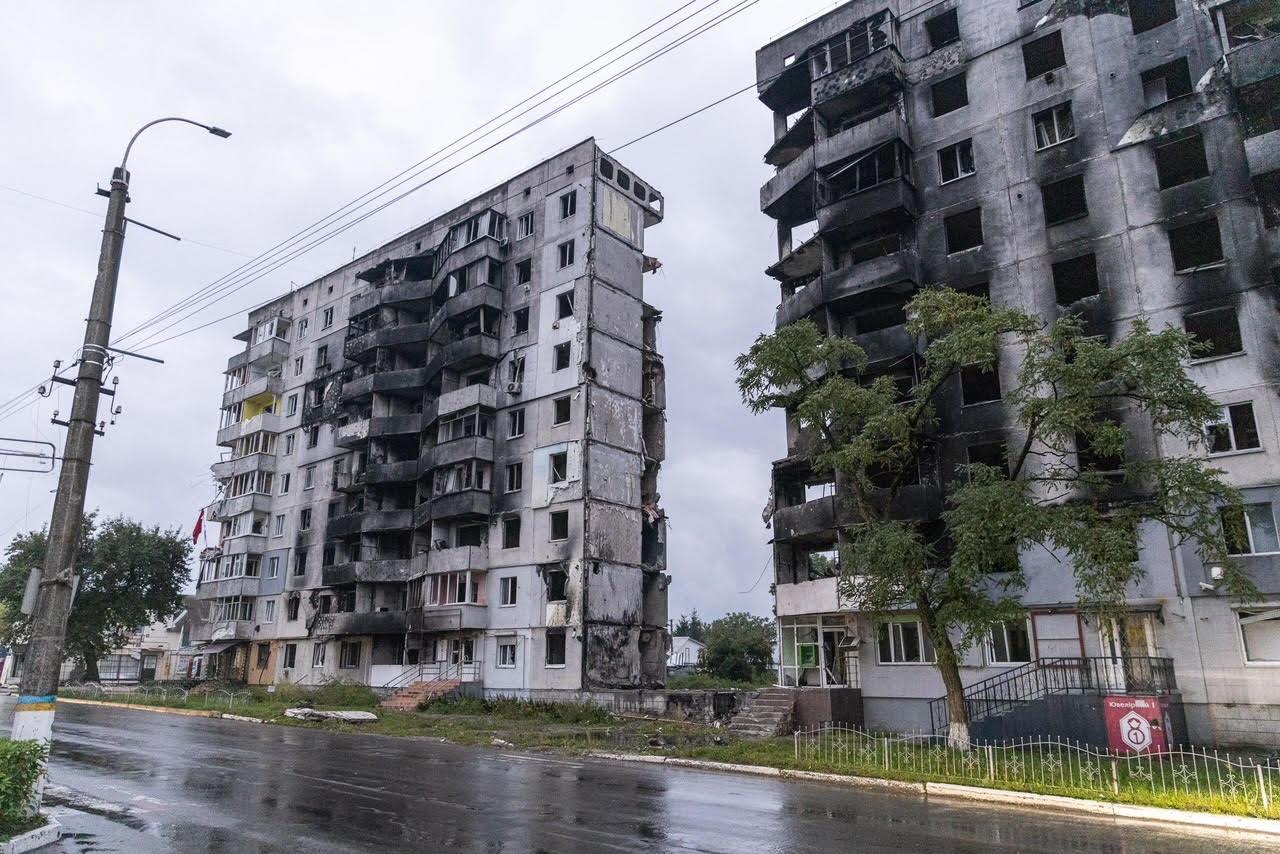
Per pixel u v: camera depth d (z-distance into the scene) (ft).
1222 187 75.51
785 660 94.73
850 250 100.89
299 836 31.19
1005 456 83.05
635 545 121.60
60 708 113.09
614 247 129.59
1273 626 66.13
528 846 29.91
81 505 36.47
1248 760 56.39
